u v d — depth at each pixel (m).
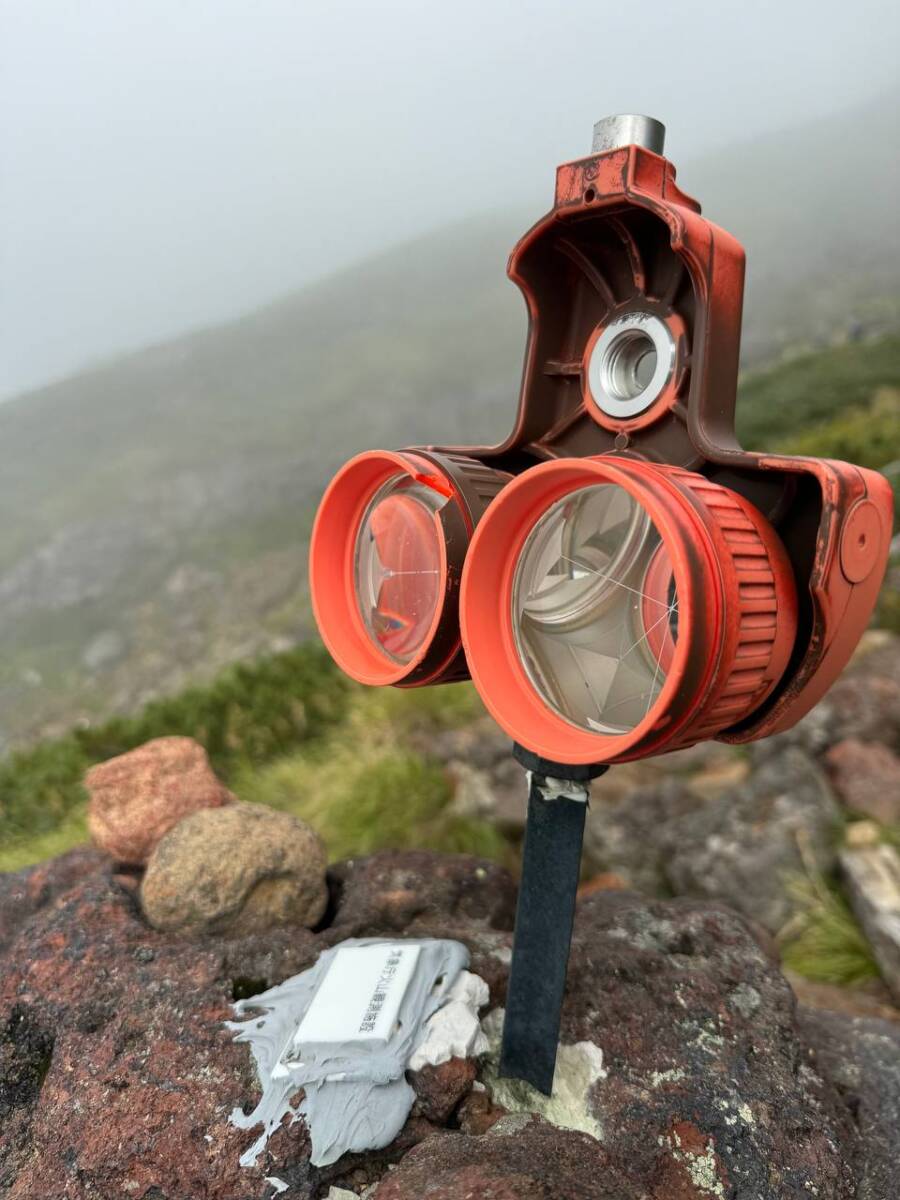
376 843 0.84
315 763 1.04
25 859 0.92
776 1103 0.32
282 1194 0.28
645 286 0.28
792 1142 0.31
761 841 0.75
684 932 0.40
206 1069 0.32
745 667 0.24
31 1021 0.36
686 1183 0.29
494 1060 0.32
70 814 1.04
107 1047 0.33
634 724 0.25
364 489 0.32
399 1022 0.32
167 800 0.47
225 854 0.40
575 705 0.26
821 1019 0.43
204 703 1.14
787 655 0.25
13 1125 0.34
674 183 0.28
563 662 0.26
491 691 0.26
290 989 0.35
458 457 0.31
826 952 0.67
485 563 0.26
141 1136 0.30
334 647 0.32
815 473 0.24
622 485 0.23
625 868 0.79
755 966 0.39
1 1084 0.35
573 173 0.28
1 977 0.38
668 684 0.22
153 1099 0.31
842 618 0.25
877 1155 0.34
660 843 0.80
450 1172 0.26
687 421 0.27
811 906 0.70
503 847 0.83
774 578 0.25
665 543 0.22
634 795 0.85
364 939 0.39
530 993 0.31
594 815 0.84
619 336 0.29
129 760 0.48
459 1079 0.31
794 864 0.73
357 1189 0.29
